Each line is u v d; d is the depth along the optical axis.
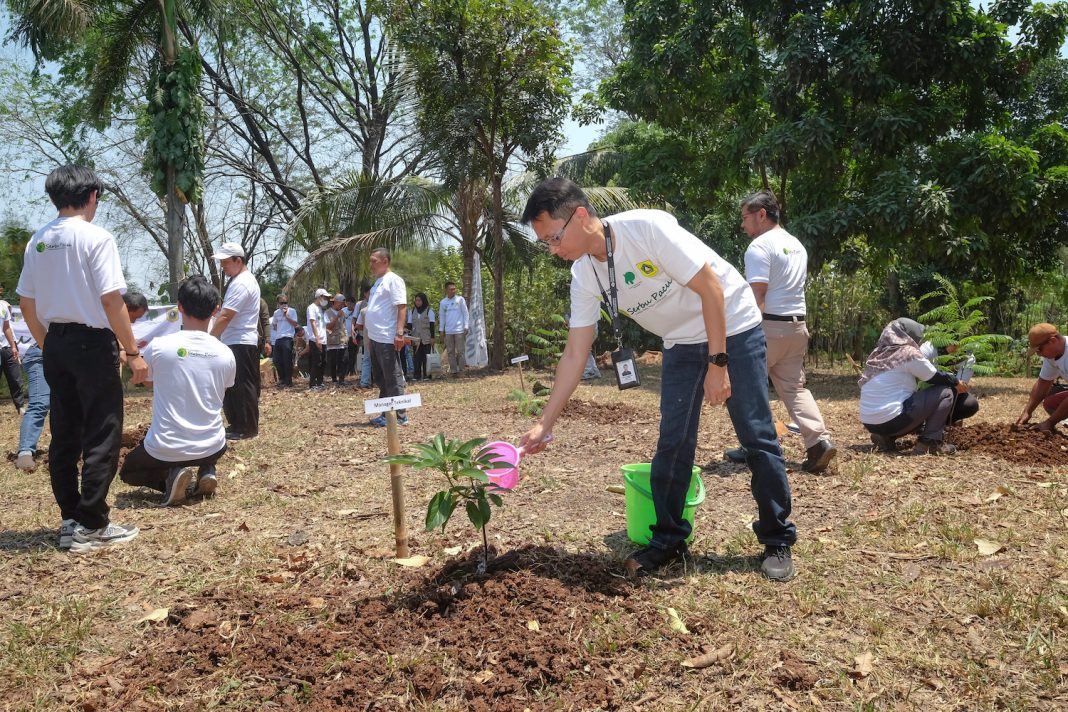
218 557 3.82
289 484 5.33
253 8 22.77
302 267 16.23
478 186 16.73
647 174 14.55
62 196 3.99
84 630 3.00
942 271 17.50
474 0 14.66
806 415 5.11
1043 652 2.66
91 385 3.91
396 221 16.61
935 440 5.66
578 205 3.08
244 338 7.00
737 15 13.13
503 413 8.93
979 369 7.93
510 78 15.27
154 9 14.10
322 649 2.74
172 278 14.08
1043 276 13.55
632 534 3.76
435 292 21.94
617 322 3.31
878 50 11.60
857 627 2.90
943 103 11.66
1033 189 10.79
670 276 3.11
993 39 11.26
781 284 5.11
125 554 3.89
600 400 9.84
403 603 3.07
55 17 13.07
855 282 15.45
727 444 6.35
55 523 4.46
